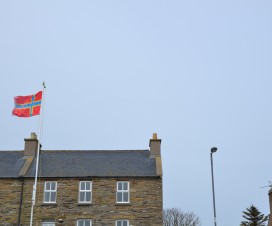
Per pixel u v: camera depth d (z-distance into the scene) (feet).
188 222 261.65
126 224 118.32
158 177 122.62
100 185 122.11
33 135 137.90
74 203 119.85
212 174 105.70
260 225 208.85
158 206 119.65
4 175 122.83
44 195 120.98
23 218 118.11
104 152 139.85
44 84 112.27
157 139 135.74
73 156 136.15
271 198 137.39
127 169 126.41
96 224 118.01
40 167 127.44
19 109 109.60
